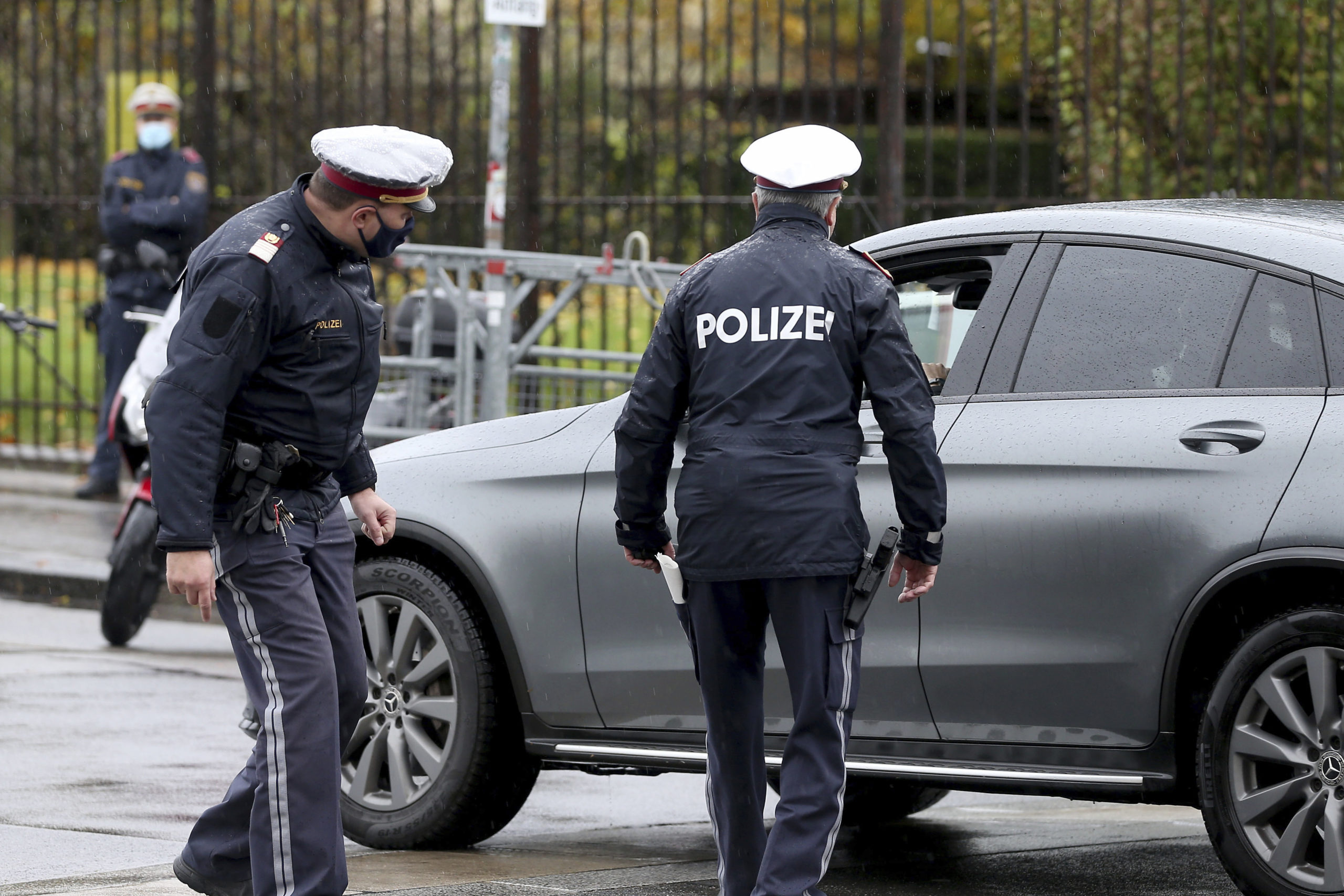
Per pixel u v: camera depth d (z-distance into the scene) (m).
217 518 14.48
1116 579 16.02
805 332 14.45
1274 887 15.36
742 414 14.51
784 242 14.83
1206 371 16.12
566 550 19.00
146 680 29.03
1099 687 16.12
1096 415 16.44
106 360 44.59
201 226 43.84
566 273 33.41
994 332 17.33
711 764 15.33
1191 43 42.06
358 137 14.45
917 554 14.47
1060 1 38.75
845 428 14.52
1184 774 16.12
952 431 17.08
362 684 15.28
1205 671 16.14
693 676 18.23
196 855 15.16
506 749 19.70
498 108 34.84
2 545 39.66
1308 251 15.91
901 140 36.22
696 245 59.38
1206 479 15.66
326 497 15.03
